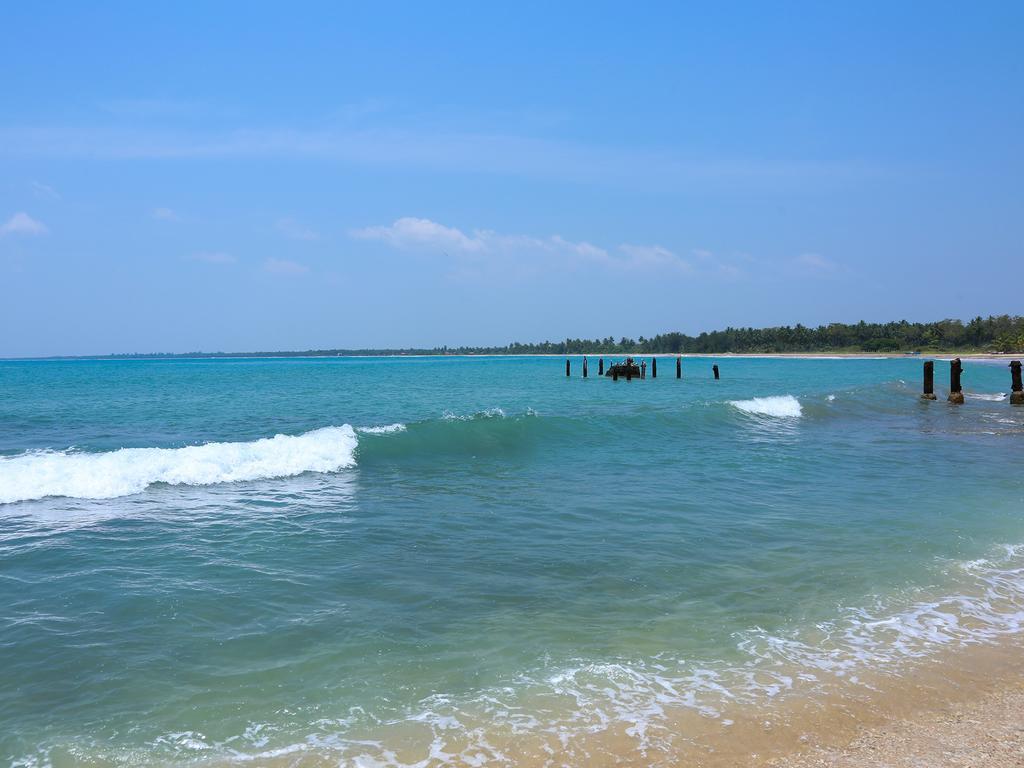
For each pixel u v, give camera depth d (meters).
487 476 15.62
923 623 7.45
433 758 4.85
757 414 29.05
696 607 7.80
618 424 23.94
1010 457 19.19
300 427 25.38
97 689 5.77
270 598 7.90
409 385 58.78
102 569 8.84
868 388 45.78
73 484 13.20
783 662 6.49
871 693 5.93
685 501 13.19
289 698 5.67
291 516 11.78
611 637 6.96
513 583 8.51
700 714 5.53
